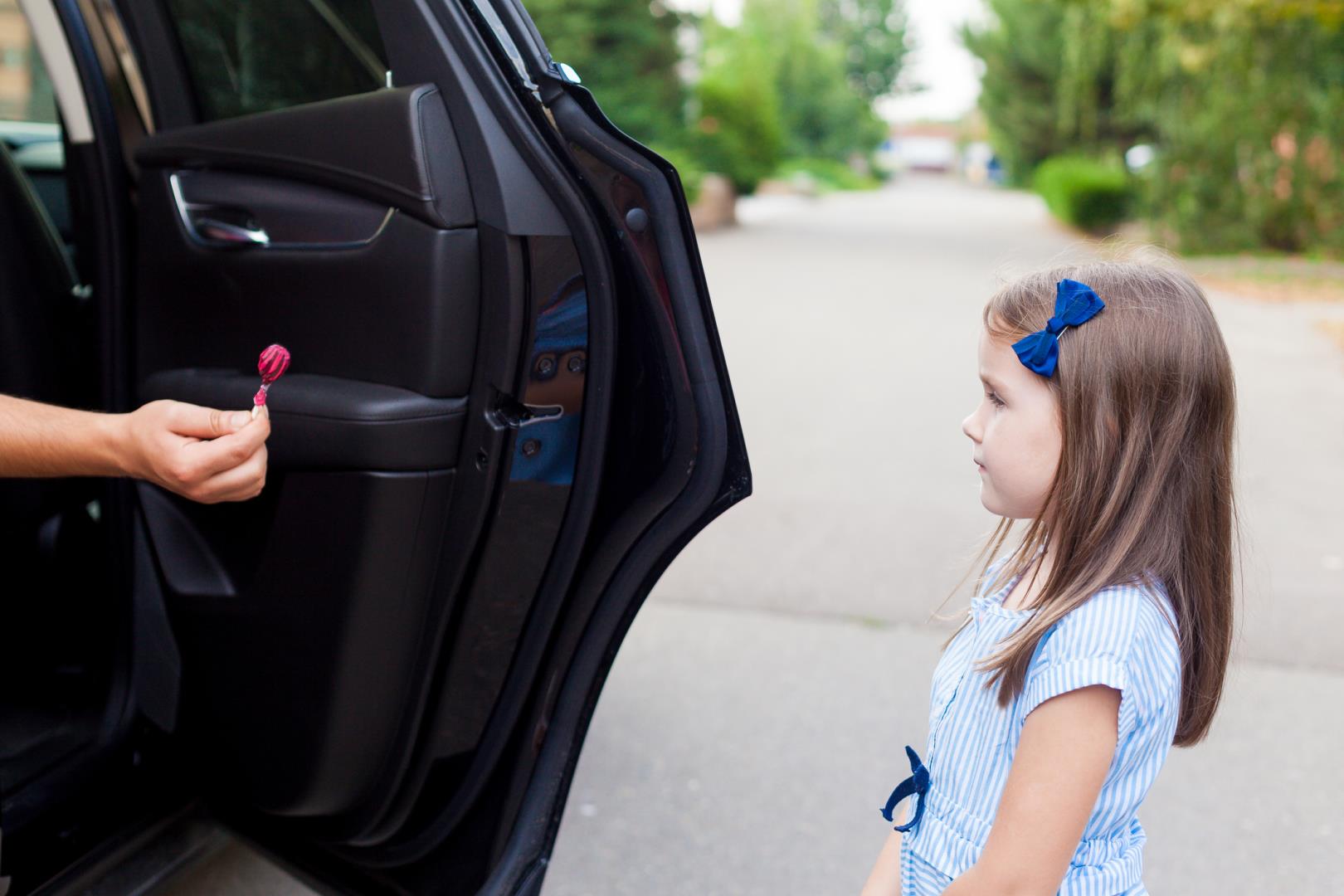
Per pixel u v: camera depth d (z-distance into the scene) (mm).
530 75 1385
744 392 6754
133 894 1658
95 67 1729
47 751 1756
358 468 1474
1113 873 1205
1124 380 1128
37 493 1930
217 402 1610
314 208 1525
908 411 6348
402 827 1670
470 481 1487
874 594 3834
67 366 1938
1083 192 20047
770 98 21250
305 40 1543
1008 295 1215
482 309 1448
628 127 17266
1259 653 3447
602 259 1443
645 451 1487
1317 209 15055
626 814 2596
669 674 3268
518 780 1594
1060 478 1163
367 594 1511
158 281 1713
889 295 11250
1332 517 4719
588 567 1561
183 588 1698
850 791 2701
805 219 22141
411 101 1392
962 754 1235
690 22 18281
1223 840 2527
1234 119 15023
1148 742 1143
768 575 3980
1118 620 1120
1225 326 9719
